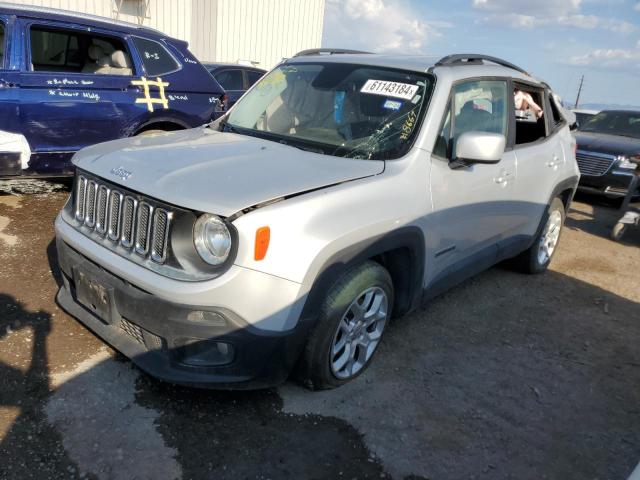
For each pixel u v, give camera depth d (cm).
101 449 240
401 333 379
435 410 297
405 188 302
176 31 1494
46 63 614
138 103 579
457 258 370
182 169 265
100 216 279
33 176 528
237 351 247
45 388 274
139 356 262
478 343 380
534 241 498
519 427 294
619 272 580
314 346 272
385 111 338
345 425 275
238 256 233
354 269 281
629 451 286
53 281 388
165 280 240
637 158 862
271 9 1609
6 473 222
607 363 376
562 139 510
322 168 285
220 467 239
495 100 399
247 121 377
